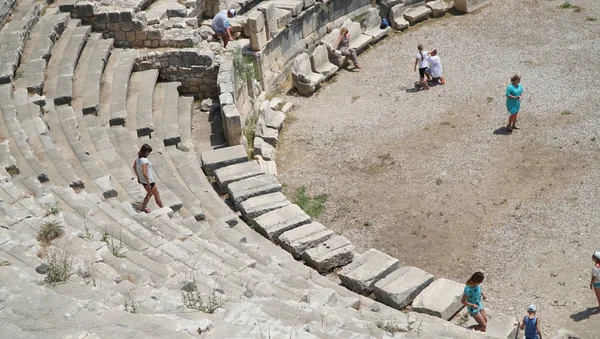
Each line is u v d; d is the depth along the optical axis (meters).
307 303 12.67
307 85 26.81
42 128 19.44
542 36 29.41
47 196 15.27
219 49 25.50
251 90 25.80
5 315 9.34
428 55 26.70
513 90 22.73
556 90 25.45
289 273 15.22
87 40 25.36
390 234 19.30
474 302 14.62
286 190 21.50
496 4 32.56
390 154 22.78
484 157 22.22
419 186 21.14
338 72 28.55
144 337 8.83
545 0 32.31
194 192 19.41
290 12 27.98
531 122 23.77
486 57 28.33
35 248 12.16
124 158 20.09
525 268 17.64
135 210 16.89
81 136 20.61
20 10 25.45
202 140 22.88
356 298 14.75
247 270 14.34
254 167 20.86
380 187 21.27
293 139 24.17
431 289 15.79
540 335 15.02
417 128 24.11
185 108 24.19
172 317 9.55
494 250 18.34
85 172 18.23
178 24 26.53
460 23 31.34
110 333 8.88
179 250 14.12
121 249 13.38
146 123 21.94
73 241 12.88
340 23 31.22
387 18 31.67
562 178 20.86
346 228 19.69
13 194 15.02
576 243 18.27
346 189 21.33
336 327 10.79
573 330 15.72
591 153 21.84
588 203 19.69
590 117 23.67
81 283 10.93
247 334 9.28
